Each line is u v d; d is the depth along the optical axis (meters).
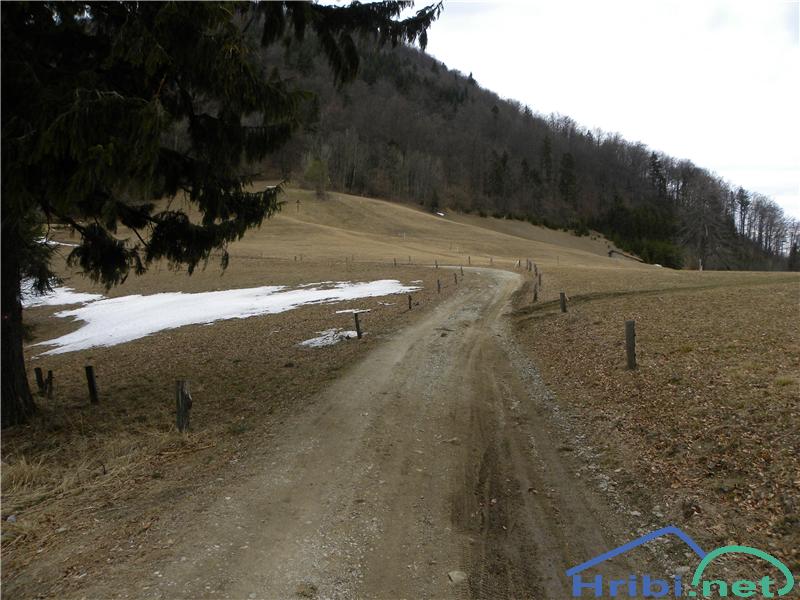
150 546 4.75
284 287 34.22
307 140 117.25
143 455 7.14
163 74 7.64
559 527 5.22
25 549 4.84
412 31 9.34
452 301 23.98
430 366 12.40
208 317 24.00
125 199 9.78
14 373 9.30
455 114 194.50
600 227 154.88
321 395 9.88
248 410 9.26
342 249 61.22
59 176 6.68
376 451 7.19
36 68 7.05
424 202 142.12
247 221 10.30
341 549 4.77
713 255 63.50
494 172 162.12
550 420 8.48
